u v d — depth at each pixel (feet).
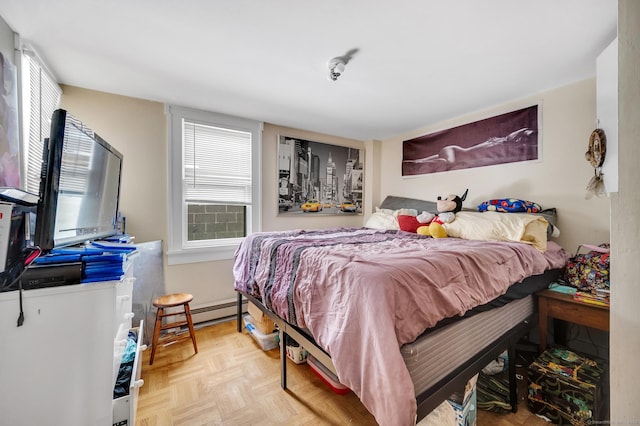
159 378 5.59
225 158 8.94
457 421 3.85
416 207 10.17
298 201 10.55
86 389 3.05
